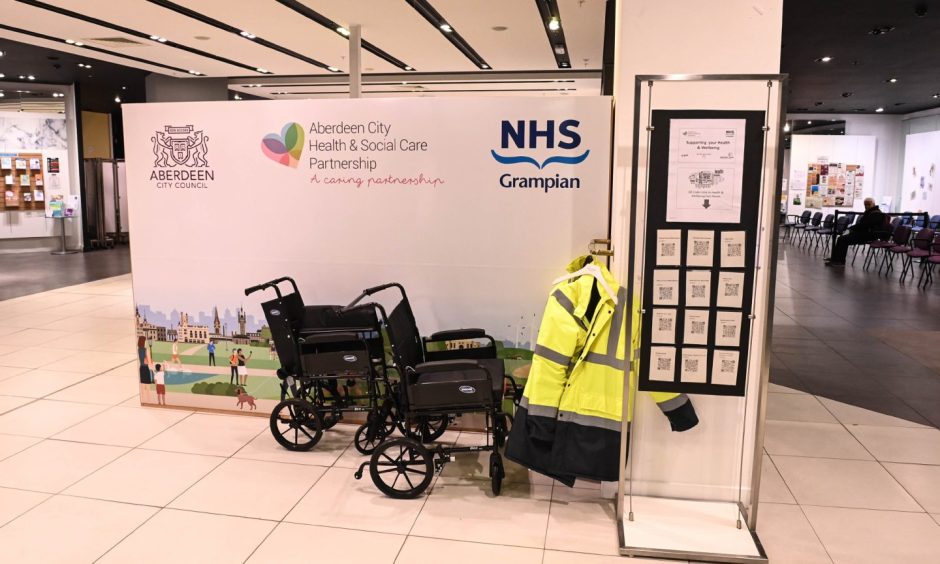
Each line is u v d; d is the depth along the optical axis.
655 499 3.35
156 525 3.10
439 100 3.97
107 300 8.64
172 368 4.58
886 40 8.63
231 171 4.31
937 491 3.47
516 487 3.50
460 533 3.05
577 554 2.89
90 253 13.90
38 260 12.70
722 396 3.24
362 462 3.79
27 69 11.70
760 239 3.08
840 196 18.30
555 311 3.14
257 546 2.93
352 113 4.10
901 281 10.45
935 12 7.22
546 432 3.14
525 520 3.17
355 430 4.26
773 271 2.81
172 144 4.36
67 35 8.06
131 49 8.95
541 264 3.99
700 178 2.81
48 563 2.79
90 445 4.00
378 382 4.14
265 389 4.45
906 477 3.62
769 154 3.04
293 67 10.47
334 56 9.46
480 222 4.02
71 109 13.70
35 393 4.95
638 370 3.04
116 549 2.90
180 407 4.62
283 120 4.20
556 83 11.71
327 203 4.21
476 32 7.84
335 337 3.67
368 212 4.16
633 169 2.82
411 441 3.33
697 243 2.86
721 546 2.91
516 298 4.05
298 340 3.75
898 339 6.74
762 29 3.04
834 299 8.94
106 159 15.08
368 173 4.13
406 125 4.04
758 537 3.00
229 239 4.38
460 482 3.55
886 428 4.34
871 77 11.71
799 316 7.84
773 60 3.05
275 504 3.30
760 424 2.94
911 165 17.50
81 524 3.10
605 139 3.81
